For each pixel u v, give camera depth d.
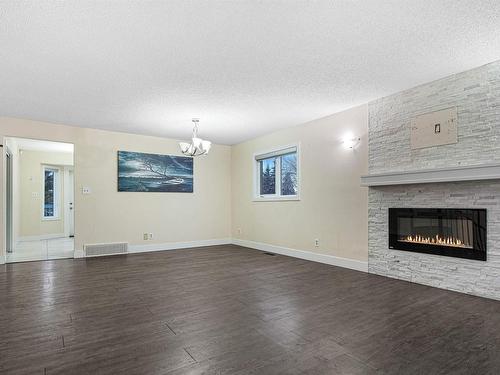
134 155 6.07
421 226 3.63
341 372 1.77
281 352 2.00
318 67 3.10
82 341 2.16
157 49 2.71
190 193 6.73
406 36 2.52
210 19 2.27
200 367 1.82
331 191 4.75
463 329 2.35
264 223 6.19
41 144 6.98
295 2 2.07
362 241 4.30
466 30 2.43
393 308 2.81
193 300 3.06
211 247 6.64
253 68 3.11
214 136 6.33
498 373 1.76
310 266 4.64
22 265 4.82
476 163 3.15
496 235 3.02
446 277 3.40
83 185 5.57
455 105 3.32
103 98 3.98
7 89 3.65
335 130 4.70
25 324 2.46
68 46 2.63
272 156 6.02
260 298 3.11
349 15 2.22
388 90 3.77
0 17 2.19
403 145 3.79
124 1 2.04
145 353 1.98
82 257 5.46
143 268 4.55
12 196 6.20
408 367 1.82
